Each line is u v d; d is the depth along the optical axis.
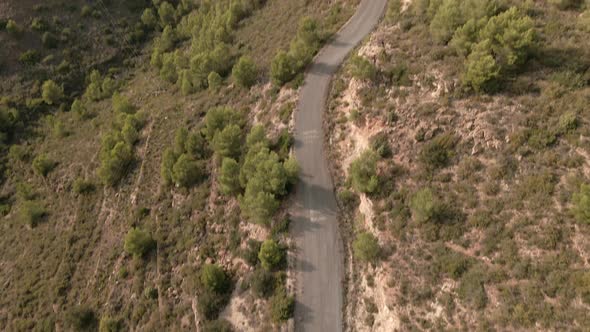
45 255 64.69
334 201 46.72
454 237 37.38
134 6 110.44
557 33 43.78
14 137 87.12
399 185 42.16
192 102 71.69
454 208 38.72
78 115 85.94
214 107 66.62
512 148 38.66
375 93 48.06
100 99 91.25
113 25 105.19
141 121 73.62
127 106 78.88
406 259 38.31
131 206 61.06
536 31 43.19
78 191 69.88
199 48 81.44
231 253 47.94
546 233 33.97
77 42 99.94
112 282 55.16
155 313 48.50
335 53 61.22
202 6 98.25
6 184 80.06
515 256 34.16
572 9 46.19
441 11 47.31
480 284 34.03
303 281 42.19
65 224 68.06
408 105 44.97
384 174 43.12
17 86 92.31
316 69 59.66
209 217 52.25
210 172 56.38
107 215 64.31
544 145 37.59
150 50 102.38
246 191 46.56
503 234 35.56
